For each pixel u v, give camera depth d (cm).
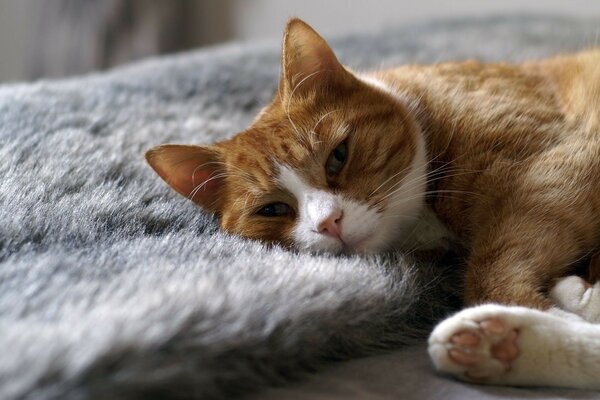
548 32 64
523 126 38
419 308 35
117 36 85
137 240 35
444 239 39
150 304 28
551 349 30
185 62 58
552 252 34
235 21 89
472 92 40
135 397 26
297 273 32
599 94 38
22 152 40
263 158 39
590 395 30
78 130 44
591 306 33
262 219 39
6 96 48
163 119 49
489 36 63
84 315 28
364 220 37
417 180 39
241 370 28
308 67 40
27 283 30
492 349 30
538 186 36
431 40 63
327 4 85
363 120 39
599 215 36
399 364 31
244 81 55
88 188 39
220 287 30
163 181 41
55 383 25
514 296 33
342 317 31
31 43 90
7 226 34
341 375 30
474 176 37
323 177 38
